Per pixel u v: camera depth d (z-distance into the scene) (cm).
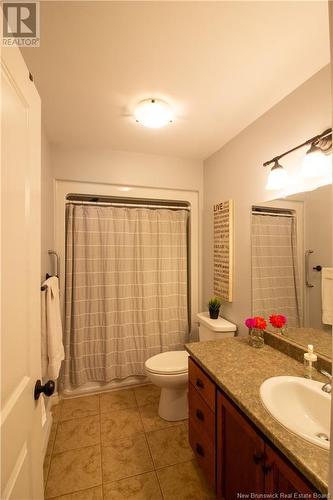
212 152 231
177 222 252
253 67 122
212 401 121
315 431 92
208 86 137
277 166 140
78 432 176
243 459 98
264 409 91
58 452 158
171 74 127
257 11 93
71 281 216
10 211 62
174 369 177
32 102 80
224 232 206
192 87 137
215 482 118
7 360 60
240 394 101
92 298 223
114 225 230
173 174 245
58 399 210
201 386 133
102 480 138
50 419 179
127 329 233
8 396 60
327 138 117
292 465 74
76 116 168
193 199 256
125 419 190
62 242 217
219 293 214
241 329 186
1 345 56
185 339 251
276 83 134
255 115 167
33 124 81
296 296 139
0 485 55
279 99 148
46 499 128
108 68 122
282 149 147
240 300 188
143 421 188
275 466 80
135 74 127
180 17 95
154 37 104
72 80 131
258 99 148
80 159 219
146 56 114
